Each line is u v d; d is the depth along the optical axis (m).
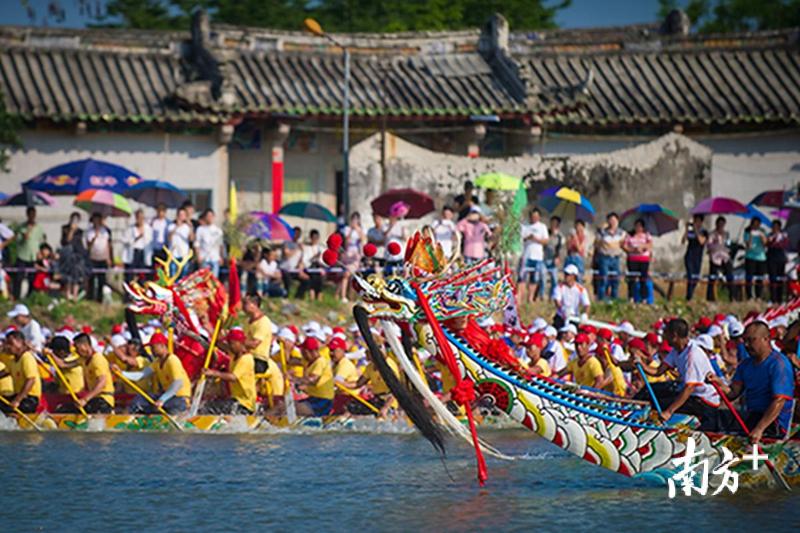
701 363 28.62
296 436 39.12
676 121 73.00
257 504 27.67
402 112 69.56
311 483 30.27
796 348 33.84
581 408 28.14
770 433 28.89
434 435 26.38
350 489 29.48
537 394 28.00
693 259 61.03
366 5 105.38
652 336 44.31
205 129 68.69
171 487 29.70
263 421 40.31
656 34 81.44
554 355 44.50
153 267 54.94
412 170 65.31
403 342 27.53
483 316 27.67
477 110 70.00
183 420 39.94
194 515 26.52
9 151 65.75
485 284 27.33
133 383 40.72
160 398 39.84
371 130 72.06
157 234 55.19
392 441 38.00
